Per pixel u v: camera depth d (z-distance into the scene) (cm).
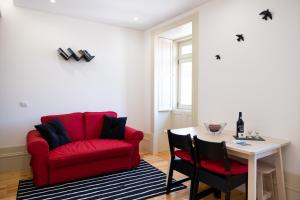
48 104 355
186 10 340
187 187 277
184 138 229
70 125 341
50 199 243
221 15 289
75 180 290
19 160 335
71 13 355
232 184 200
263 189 234
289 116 223
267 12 237
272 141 221
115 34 417
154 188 273
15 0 308
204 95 316
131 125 443
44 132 287
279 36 229
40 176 265
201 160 228
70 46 372
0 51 319
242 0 263
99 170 302
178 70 461
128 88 436
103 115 373
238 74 271
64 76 368
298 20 214
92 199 244
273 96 236
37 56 345
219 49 293
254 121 254
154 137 427
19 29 330
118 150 310
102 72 405
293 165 221
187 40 440
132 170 332
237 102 273
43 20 348
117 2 311
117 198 246
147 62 445
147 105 446
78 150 287
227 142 219
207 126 266
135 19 382
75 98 379
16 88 331
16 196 249
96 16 368
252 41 254
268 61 239
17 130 334
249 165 194
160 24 404
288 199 225
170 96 454
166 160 386
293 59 218
